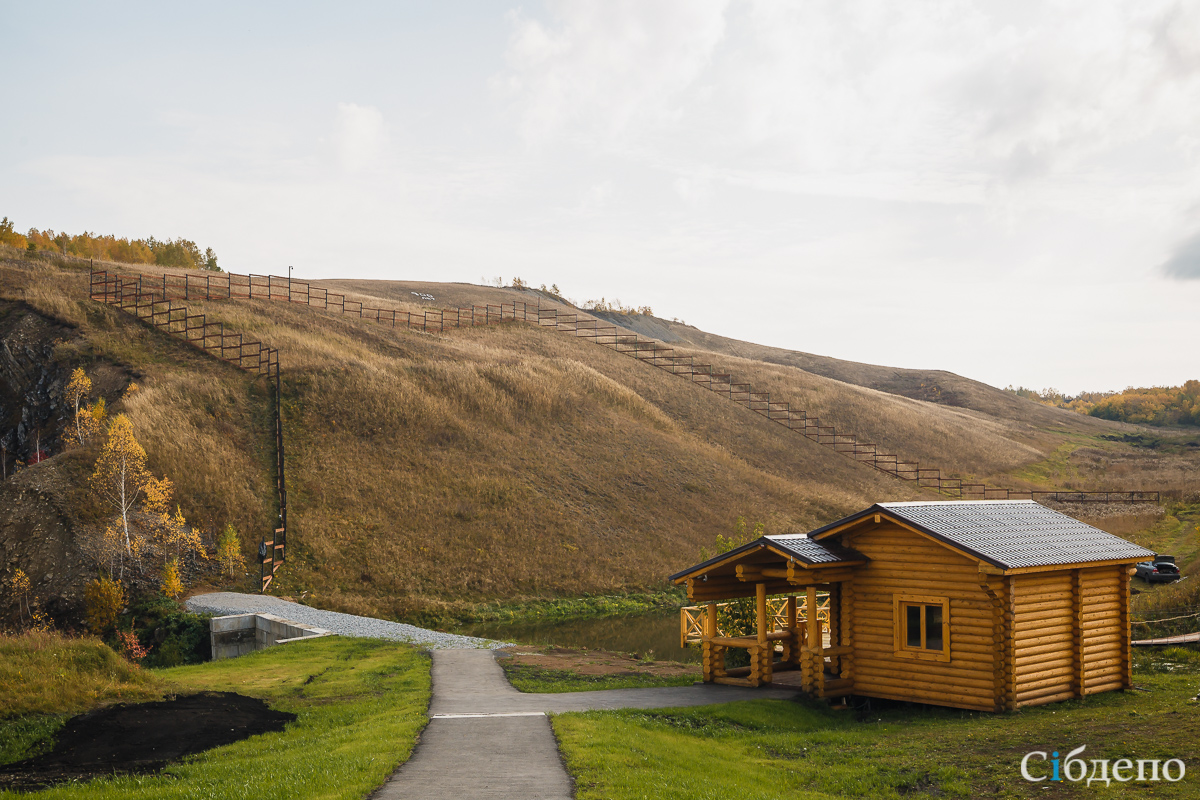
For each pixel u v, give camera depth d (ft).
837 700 58.44
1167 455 317.83
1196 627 79.36
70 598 101.76
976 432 306.55
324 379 172.96
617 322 536.42
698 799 29.66
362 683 58.70
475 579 132.16
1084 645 56.24
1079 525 65.26
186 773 34.73
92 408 138.00
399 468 156.97
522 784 30.96
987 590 51.16
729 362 316.19
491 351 242.58
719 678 64.39
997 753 40.14
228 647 93.04
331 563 127.03
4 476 144.15
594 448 192.44
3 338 166.09
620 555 150.92
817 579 56.65
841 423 274.57
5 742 38.75
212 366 171.22
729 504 184.85
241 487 135.54
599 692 57.62
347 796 28.40
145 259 482.28
